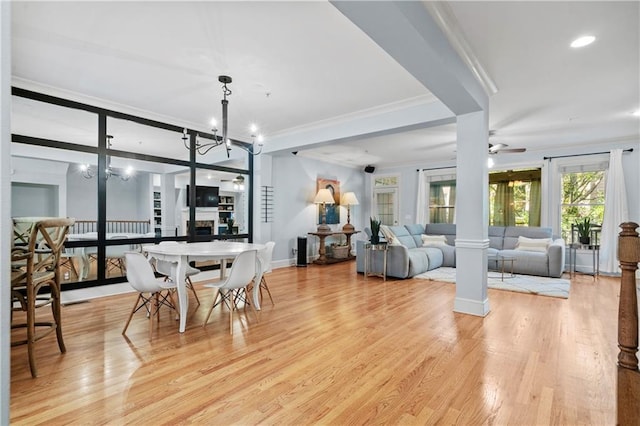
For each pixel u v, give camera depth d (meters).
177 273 2.84
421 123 3.80
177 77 3.19
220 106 3.99
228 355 2.35
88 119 4.20
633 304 1.28
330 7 2.12
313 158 7.20
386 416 1.64
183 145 5.71
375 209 8.74
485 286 3.37
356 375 2.06
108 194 7.00
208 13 2.19
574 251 5.75
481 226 3.26
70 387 1.91
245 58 2.81
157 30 2.40
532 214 6.50
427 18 2.00
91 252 4.13
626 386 1.28
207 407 1.72
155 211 6.96
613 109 3.95
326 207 7.55
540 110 3.99
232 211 10.08
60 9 2.15
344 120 4.48
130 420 1.61
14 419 1.61
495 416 1.64
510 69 2.95
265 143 5.63
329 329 2.90
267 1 2.06
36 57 2.81
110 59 2.84
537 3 2.06
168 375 2.05
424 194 7.86
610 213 5.49
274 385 1.94
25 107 3.71
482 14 2.18
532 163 6.36
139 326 2.96
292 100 3.79
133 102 3.88
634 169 5.37
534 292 4.24
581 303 3.76
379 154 6.95
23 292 2.58
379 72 3.06
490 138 5.39
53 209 6.38
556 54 2.69
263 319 3.18
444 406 1.73
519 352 2.40
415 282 4.98
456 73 2.45
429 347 2.50
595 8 2.10
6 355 0.72
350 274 5.65
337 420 1.61
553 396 1.82
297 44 2.58
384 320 3.15
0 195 0.71
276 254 6.27
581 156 5.86
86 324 2.99
